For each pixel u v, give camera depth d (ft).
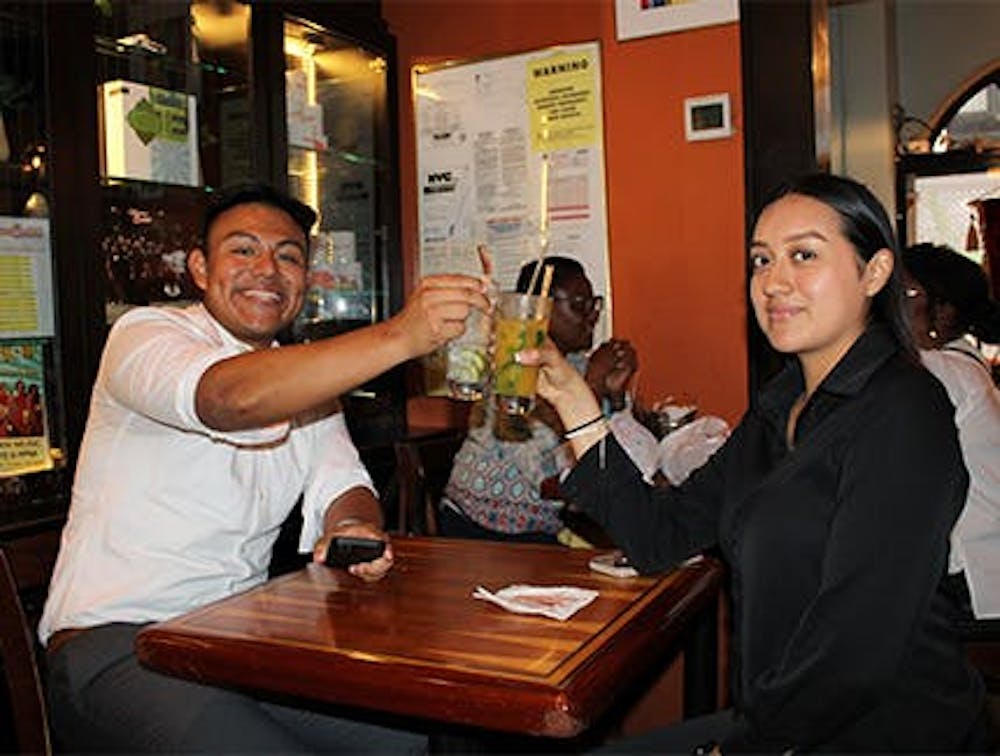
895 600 3.96
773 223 4.57
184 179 9.09
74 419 7.77
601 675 3.90
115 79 8.87
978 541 6.55
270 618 4.70
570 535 8.03
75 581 5.75
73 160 7.75
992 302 7.92
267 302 6.20
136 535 5.76
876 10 13.14
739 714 4.68
